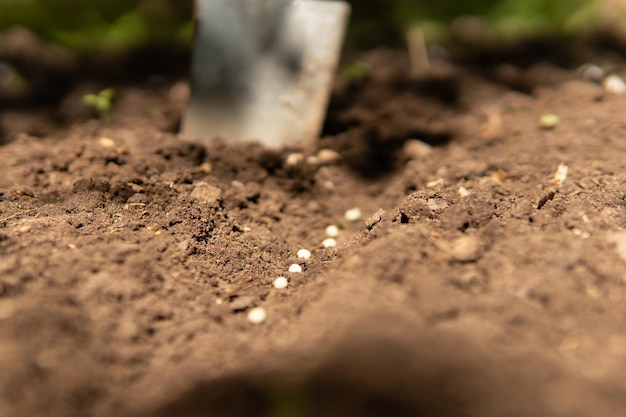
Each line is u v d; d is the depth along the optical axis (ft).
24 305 1.89
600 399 1.79
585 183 2.16
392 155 2.46
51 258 1.98
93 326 1.91
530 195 2.15
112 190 2.19
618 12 3.21
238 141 2.43
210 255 2.10
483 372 1.81
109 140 2.37
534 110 2.57
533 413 1.77
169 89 2.83
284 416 1.80
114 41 3.24
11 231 2.04
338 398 1.80
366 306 1.90
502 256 1.98
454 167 2.29
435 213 2.09
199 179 2.29
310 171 2.37
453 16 3.42
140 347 1.91
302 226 2.26
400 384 1.81
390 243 2.00
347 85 2.79
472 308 1.90
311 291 2.01
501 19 3.36
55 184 2.23
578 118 2.47
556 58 2.98
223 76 2.45
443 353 1.83
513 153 2.35
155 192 2.21
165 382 1.87
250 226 2.23
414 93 2.74
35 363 1.84
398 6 3.42
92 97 2.52
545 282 1.93
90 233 2.07
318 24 2.42
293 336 1.92
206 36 2.45
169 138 2.37
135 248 2.04
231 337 1.95
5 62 2.95
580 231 2.02
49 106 2.72
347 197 2.34
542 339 1.86
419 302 1.91
